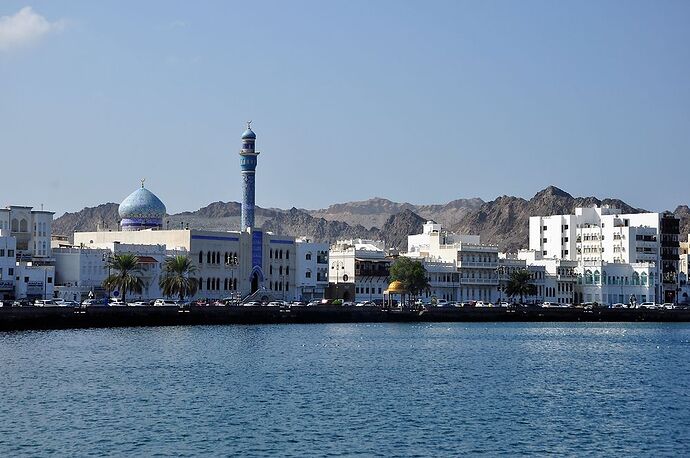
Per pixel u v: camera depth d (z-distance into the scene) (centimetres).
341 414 11738
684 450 10175
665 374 16212
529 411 12200
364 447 10056
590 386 14562
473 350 19975
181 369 15488
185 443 10131
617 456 9900
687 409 12506
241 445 10081
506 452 9962
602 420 11681
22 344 18800
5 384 13588
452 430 10931
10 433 10475
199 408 12006
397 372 15750
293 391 13425
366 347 19975
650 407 12638
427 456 9738
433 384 14425
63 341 19550
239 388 13612
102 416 11425
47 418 11262
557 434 10844
